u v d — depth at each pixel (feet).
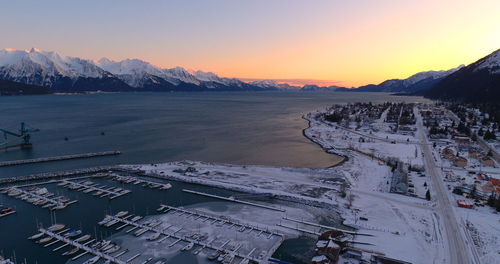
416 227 300.20
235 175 466.70
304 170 490.90
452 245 268.00
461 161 499.92
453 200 363.97
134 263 249.96
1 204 368.27
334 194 386.93
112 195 398.62
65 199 380.17
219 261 252.83
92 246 271.49
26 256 263.49
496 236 281.33
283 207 355.97
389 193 388.78
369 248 264.52
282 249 271.08
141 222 320.91
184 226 312.29
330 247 251.80
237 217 331.57
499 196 342.85
